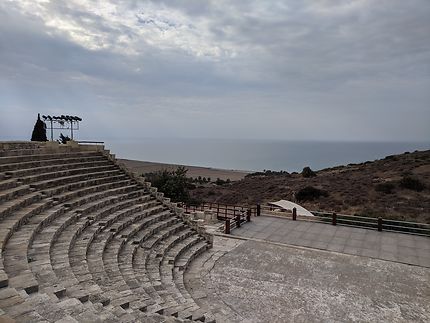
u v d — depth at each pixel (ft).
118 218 47.55
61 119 84.79
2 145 55.42
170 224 54.80
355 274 43.65
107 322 19.20
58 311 18.47
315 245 55.36
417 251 52.47
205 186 185.26
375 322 32.04
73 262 30.19
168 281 36.94
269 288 39.32
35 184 42.83
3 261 24.20
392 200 116.16
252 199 138.72
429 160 174.29
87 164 60.70
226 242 57.00
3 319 15.20
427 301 36.42
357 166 210.59
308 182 164.35
